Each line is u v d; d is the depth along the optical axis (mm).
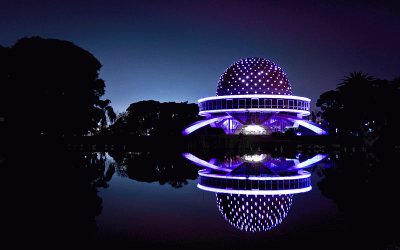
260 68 102062
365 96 65875
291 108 93500
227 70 107938
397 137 59844
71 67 62062
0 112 56062
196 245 8492
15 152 38750
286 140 65562
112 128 101938
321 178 21094
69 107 61094
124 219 11023
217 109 95438
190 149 54125
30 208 12336
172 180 20891
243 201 14242
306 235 9258
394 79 65625
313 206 12977
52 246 8305
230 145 60438
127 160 34375
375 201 13797
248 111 92250
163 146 58844
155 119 108812
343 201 13867
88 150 50312
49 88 60625
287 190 17172
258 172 24922
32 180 19156
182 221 10867
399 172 23328
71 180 19906
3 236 9109
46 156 35969
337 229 9773
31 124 57906
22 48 59688
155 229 9883
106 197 14969
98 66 69750
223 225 10336
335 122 82875
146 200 14367
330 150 50812
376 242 8617
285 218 11172
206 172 25047
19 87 57094
